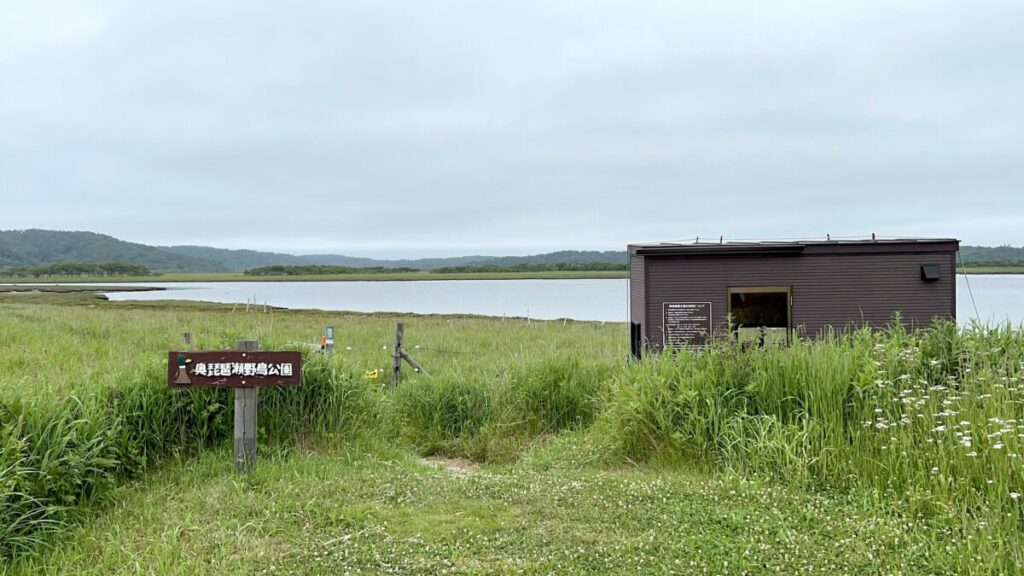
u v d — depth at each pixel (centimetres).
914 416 621
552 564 444
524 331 2159
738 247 1009
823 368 679
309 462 679
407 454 768
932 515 508
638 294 1088
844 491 570
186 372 653
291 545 485
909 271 999
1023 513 475
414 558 457
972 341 746
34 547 474
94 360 1269
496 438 821
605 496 577
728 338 809
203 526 518
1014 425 556
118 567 450
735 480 600
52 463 512
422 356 1546
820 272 1012
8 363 1180
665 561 445
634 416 715
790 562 436
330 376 789
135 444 636
